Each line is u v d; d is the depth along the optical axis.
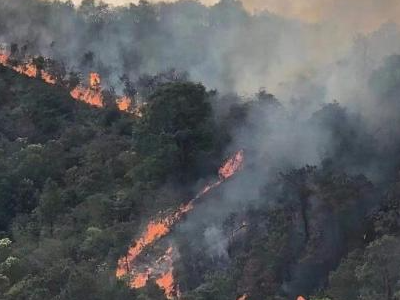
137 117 100.88
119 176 79.38
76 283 47.47
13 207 78.12
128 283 52.38
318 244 57.28
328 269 56.16
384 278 45.62
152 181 71.75
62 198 74.50
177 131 72.94
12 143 97.19
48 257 58.75
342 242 57.53
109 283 49.72
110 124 105.00
